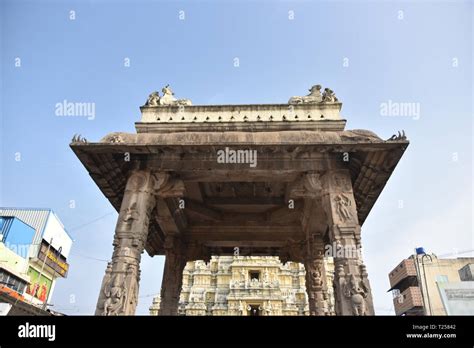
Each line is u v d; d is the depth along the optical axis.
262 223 19.66
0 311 19.52
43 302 40.84
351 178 14.35
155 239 20.02
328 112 15.54
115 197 15.31
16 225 38.09
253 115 15.78
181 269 19.22
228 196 18.86
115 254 12.00
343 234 12.05
